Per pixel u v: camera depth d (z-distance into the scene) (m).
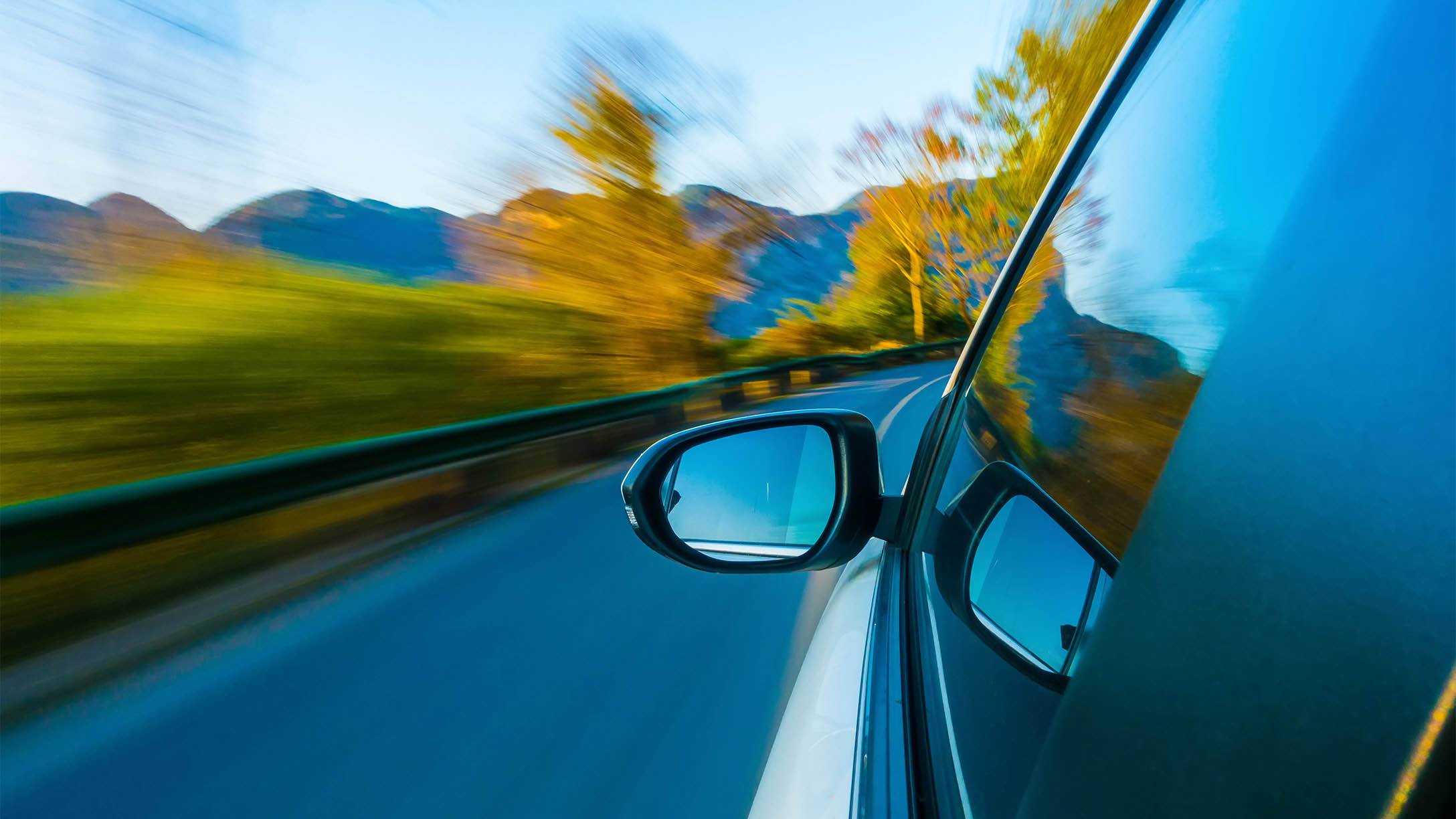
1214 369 0.45
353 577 4.54
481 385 13.73
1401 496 0.28
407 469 6.04
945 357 41.09
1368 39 0.44
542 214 17.70
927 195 36.62
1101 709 0.48
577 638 3.45
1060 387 1.05
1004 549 1.05
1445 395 0.27
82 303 11.46
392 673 3.21
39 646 3.45
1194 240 0.70
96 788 2.50
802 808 1.05
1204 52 0.86
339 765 2.56
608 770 2.41
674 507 2.05
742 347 22.83
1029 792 0.58
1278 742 0.32
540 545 5.09
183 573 4.26
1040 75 23.66
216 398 9.58
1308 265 0.38
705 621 3.51
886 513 1.76
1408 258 0.31
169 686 3.16
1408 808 0.24
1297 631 0.32
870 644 1.43
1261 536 0.36
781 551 1.88
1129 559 0.49
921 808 0.91
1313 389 0.35
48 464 7.33
